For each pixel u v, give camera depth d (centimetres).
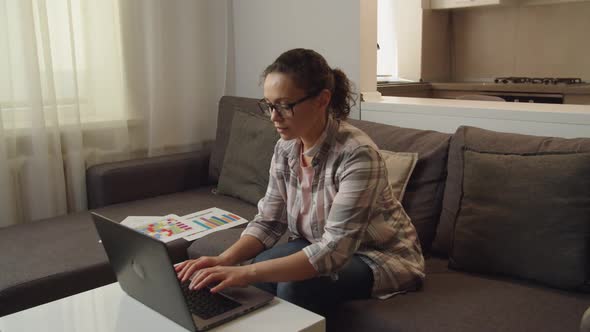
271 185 163
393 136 204
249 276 128
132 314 126
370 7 255
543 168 158
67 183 259
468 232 167
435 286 159
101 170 247
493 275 167
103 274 182
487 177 167
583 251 150
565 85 398
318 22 269
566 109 196
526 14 455
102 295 137
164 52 285
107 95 268
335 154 144
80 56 258
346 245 136
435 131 204
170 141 295
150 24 276
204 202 249
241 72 316
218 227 214
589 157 153
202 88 305
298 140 153
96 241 200
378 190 140
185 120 299
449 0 459
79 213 236
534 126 194
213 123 315
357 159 139
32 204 246
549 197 154
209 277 126
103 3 260
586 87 383
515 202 160
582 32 429
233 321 120
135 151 288
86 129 265
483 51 486
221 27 308
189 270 135
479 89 439
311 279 142
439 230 183
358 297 151
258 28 300
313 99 137
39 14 236
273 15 291
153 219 224
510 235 159
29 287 166
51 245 196
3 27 229
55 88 250
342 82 147
